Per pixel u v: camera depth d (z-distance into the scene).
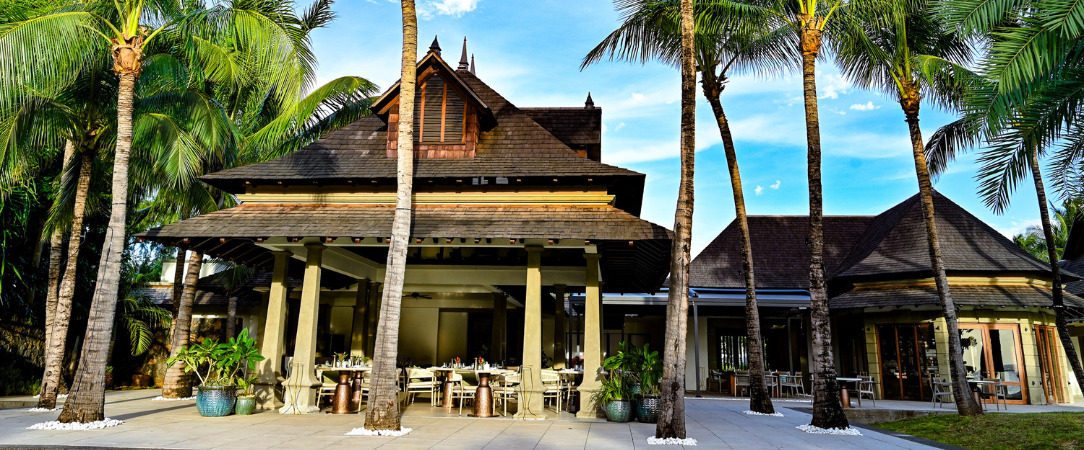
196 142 16.03
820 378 12.05
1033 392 19.58
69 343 21.05
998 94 8.19
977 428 13.30
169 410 13.70
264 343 13.87
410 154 11.28
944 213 23.00
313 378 13.53
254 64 14.34
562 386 14.57
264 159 18.92
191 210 18.34
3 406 15.00
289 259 15.14
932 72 14.66
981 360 19.83
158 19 13.30
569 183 13.59
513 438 9.96
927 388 20.20
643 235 12.21
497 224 12.77
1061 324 16.20
